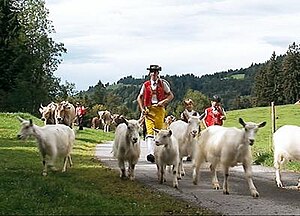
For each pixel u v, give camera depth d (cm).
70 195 1123
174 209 1044
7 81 6650
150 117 1588
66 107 2892
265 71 10756
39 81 8056
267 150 2209
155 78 1588
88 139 3294
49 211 988
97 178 1430
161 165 1395
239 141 1246
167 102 1592
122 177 1452
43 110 3189
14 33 6762
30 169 1541
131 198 1146
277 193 1298
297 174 1669
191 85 14275
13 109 7481
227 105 12594
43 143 1456
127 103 12800
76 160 1891
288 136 1447
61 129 1546
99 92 12062
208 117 1900
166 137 1349
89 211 986
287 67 10225
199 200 1170
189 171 1694
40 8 8388
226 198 1202
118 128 1479
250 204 1130
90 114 8712
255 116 5978
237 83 14238
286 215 1018
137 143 1415
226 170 1268
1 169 1509
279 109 6712
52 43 8494
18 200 1073
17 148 2222
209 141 1347
